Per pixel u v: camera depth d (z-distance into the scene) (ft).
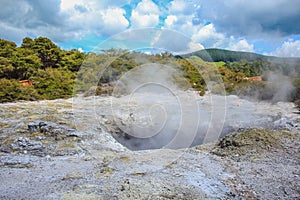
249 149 15.06
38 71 49.49
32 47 59.82
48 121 20.18
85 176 11.50
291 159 13.53
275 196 9.68
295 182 10.87
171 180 10.89
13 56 52.42
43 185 10.55
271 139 16.10
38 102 35.76
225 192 9.95
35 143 16.17
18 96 41.19
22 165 13.17
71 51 61.72
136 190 9.87
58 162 13.69
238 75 42.50
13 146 15.76
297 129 19.07
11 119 22.95
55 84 45.65
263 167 12.63
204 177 11.36
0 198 9.37
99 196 9.43
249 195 9.73
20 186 10.47
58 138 17.08
